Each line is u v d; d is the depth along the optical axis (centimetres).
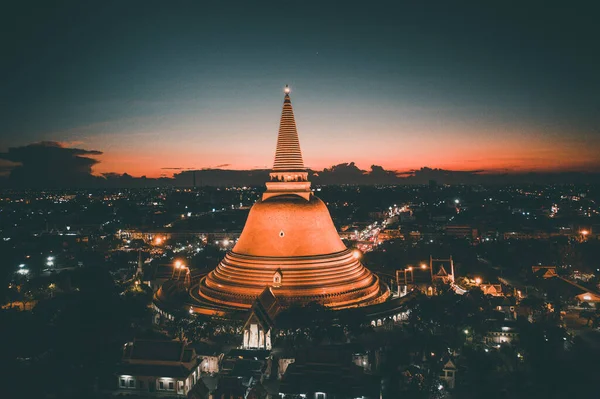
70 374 10375
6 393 9700
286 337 11694
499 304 14850
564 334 12406
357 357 10862
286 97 14600
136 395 9812
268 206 14075
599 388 10256
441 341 11519
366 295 13838
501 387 10412
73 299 14438
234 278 13675
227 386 9206
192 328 11781
